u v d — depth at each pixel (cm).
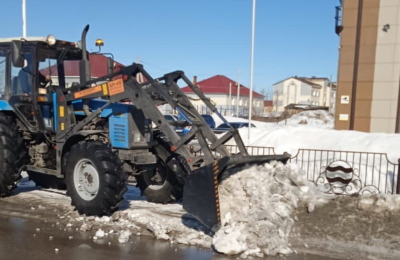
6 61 633
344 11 1498
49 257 394
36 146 641
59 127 586
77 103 605
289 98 6675
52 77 641
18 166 618
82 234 464
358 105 1498
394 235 422
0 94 646
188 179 449
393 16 1415
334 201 478
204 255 407
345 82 1519
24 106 626
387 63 1439
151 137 586
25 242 435
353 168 738
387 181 742
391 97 1442
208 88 5462
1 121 617
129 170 569
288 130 1084
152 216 522
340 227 446
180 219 513
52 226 492
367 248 416
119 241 440
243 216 446
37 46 603
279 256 404
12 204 591
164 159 601
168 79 565
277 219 445
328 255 408
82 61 614
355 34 1487
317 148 949
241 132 1198
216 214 431
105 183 502
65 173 573
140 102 514
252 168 491
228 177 475
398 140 926
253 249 409
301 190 495
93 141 537
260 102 6372
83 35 612
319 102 7094
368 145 912
